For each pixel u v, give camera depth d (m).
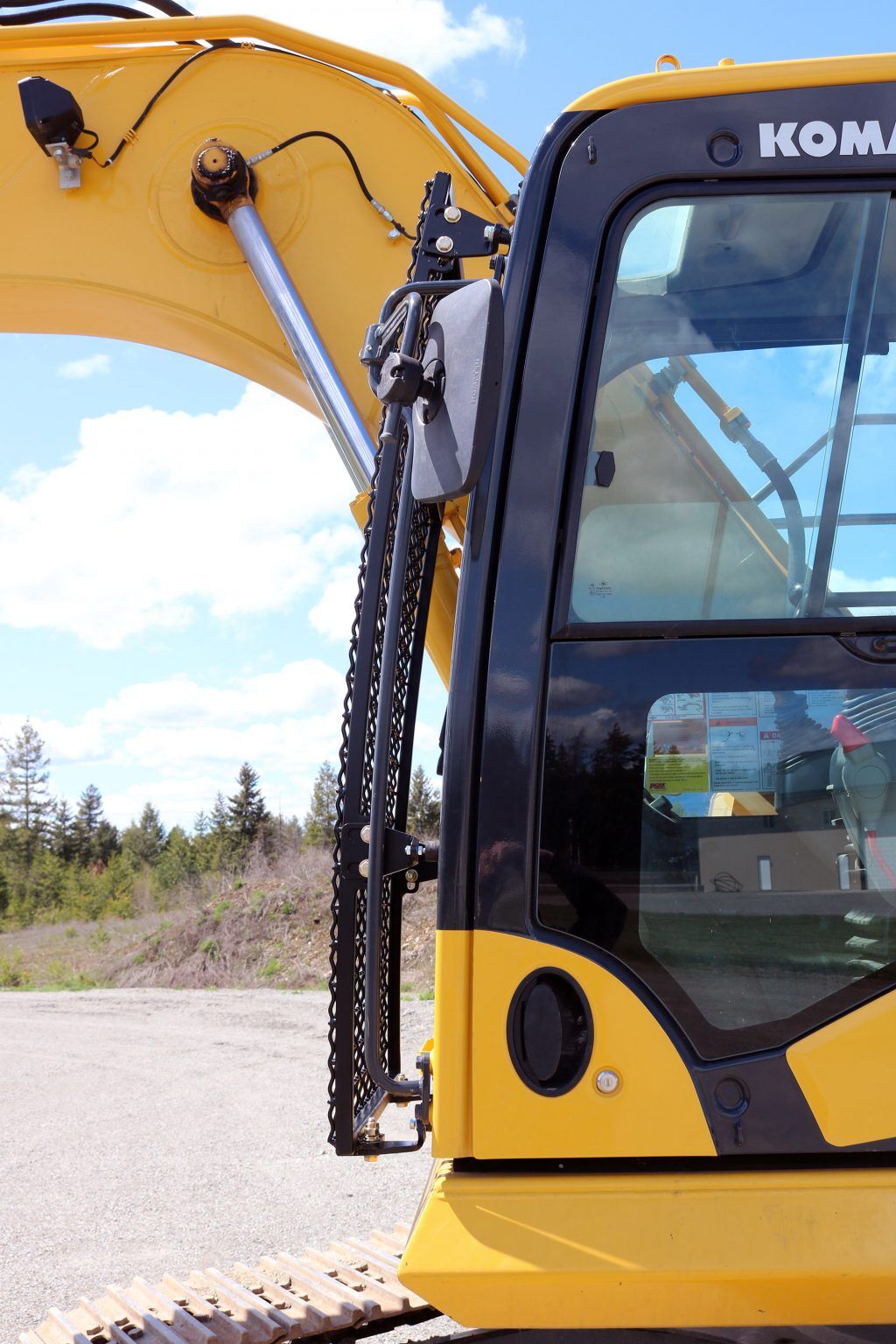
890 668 1.83
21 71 3.15
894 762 1.80
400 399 1.78
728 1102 1.71
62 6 3.22
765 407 1.91
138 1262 4.29
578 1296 1.59
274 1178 5.34
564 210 1.92
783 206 1.94
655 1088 1.71
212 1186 5.23
